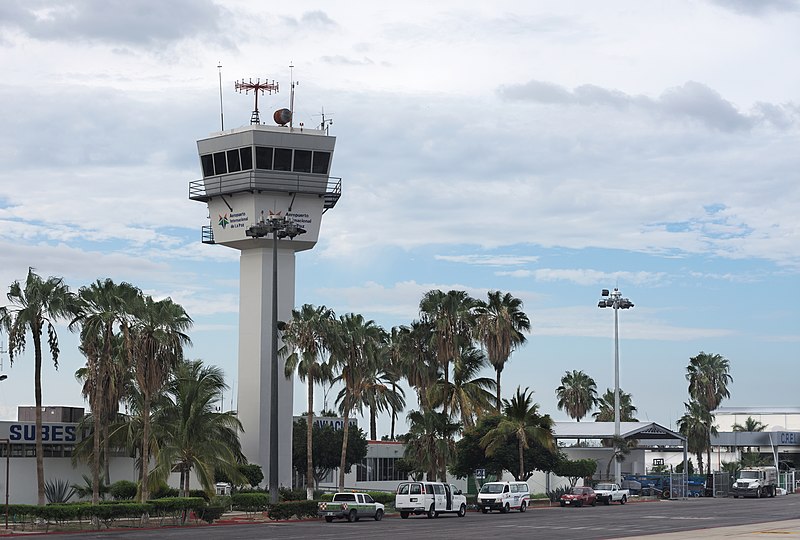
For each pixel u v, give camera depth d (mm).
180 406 70562
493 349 94812
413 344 89750
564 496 84875
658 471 145250
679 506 85125
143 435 65688
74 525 57312
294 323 79375
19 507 56469
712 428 139125
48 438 75625
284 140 90125
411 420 83812
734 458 155500
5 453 73438
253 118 92125
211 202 93188
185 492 71312
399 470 103562
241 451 87062
